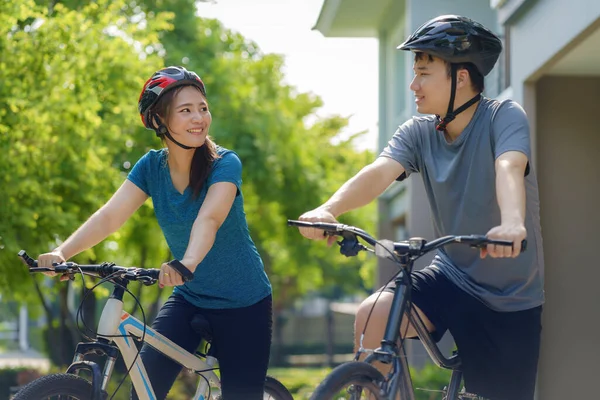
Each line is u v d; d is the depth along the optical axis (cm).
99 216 431
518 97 892
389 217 1852
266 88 2122
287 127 2081
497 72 1103
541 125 880
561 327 874
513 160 385
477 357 426
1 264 1296
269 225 2333
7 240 1183
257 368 439
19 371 1919
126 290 401
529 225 413
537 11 831
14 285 1384
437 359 425
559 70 860
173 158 422
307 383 2102
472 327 423
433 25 404
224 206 403
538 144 880
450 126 418
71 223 1238
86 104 1202
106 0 1384
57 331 2269
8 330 4816
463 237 344
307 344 4203
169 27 1502
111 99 1314
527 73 863
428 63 408
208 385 445
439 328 430
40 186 1202
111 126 1309
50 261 406
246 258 432
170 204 424
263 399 445
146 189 439
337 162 2823
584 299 874
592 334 875
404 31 1528
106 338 394
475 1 1245
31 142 1195
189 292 441
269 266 3231
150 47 1792
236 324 434
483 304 421
